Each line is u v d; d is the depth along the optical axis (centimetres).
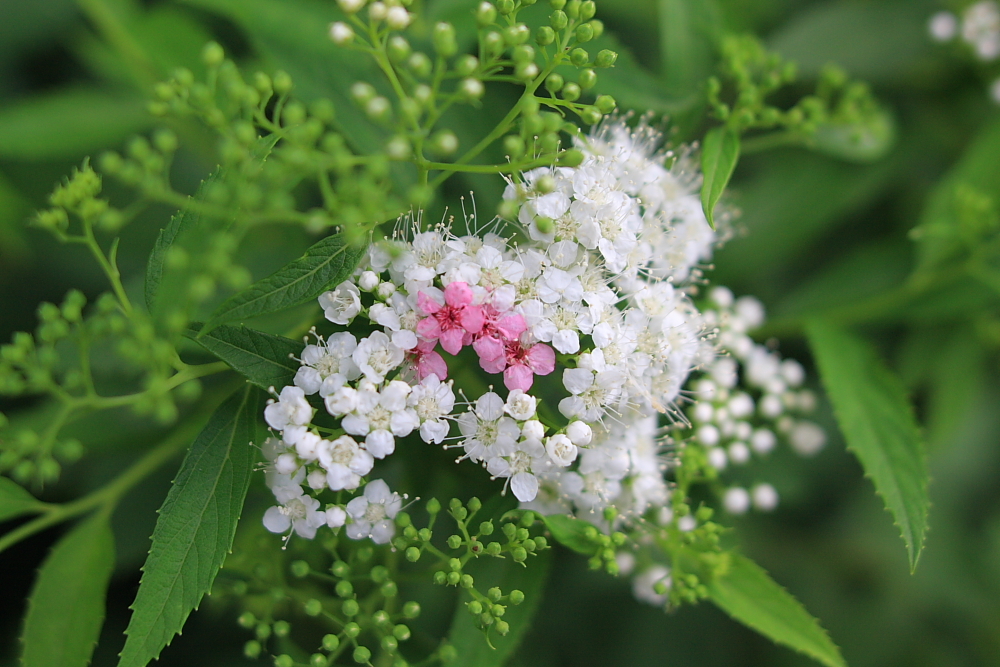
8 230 29
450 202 27
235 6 27
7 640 29
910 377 30
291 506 25
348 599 25
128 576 28
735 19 31
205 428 24
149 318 24
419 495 26
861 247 30
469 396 26
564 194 25
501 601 26
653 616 30
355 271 25
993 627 30
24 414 28
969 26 30
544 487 26
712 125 29
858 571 30
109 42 30
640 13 30
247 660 29
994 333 30
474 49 28
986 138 30
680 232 27
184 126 30
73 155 29
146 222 29
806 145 30
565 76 26
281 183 24
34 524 26
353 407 24
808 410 29
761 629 26
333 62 27
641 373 25
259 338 24
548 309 24
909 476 27
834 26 31
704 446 27
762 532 30
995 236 30
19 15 30
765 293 31
